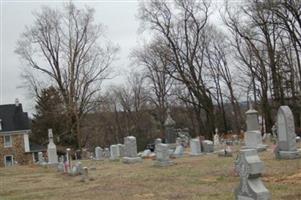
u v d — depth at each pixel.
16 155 63.88
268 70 57.78
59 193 18.55
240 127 70.62
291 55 54.78
